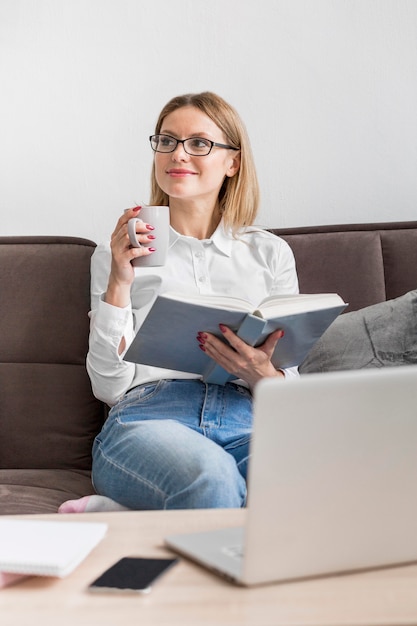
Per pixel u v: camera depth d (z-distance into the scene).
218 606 0.73
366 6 2.25
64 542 0.84
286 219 2.28
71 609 0.73
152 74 2.27
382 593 0.76
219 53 2.27
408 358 1.80
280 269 1.89
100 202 2.29
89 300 1.99
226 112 1.88
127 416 1.65
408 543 0.83
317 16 2.25
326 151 2.27
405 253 1.98
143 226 1.55
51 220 2.29
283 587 0.78
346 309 1.96
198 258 1.86
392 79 2.26
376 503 0.80
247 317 1.38
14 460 1.93
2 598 0.76
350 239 2.00
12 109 2.28
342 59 2.26
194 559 0.84
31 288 1.99
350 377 0.76
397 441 0.78
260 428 0.73
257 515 0.75
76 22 2.26
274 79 2.27
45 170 2.28
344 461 0.77
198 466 1.37
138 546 0.89
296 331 1.46
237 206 1.91
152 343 1.46
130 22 2.26
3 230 2.30
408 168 2.27
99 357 1.71
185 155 1.82
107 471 1.54
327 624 0.69
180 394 1.66
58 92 2.28
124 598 0.75
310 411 0.75
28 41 2.27
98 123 2.28
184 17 2.26
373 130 2.27
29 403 1.94
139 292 1.85
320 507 0.77
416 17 2.25
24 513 1.51
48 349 1.96
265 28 2.26
